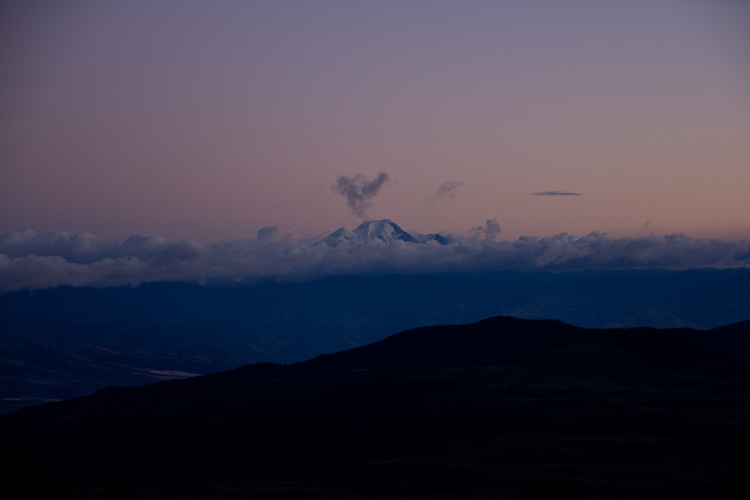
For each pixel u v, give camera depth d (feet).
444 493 228.43
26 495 239.30
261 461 387.34
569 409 365.40
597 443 303.68
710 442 303.48
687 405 369.30
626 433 323.16
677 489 235.20
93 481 357.61
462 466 270.26
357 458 356.79
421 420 396.16
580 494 222.48
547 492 219.82
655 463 271.90
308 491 237.04
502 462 275.59
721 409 359.25
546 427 339.36
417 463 280.10
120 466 388.37
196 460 394.93
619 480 246.27
